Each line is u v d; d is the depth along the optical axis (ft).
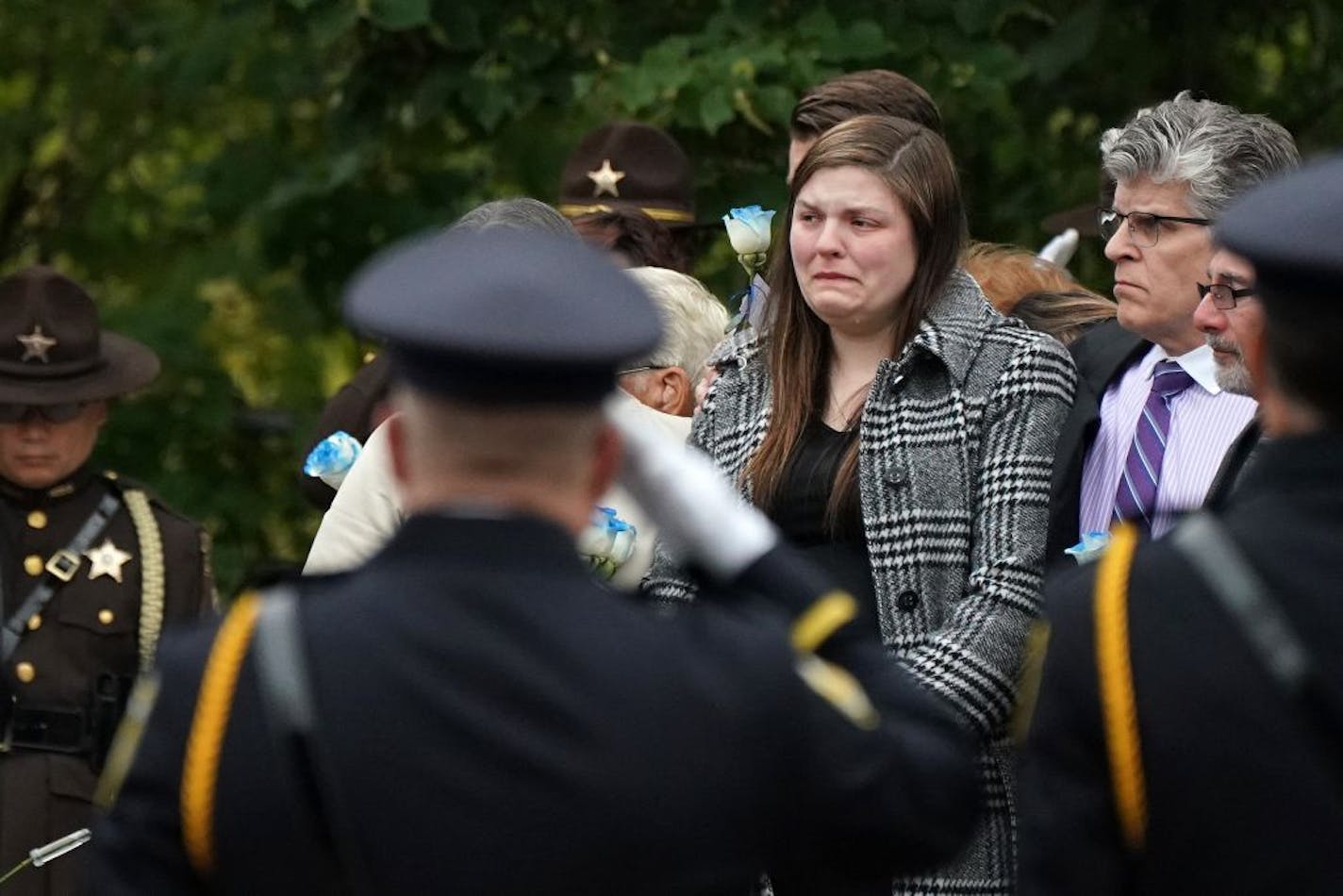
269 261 121.08
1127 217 53.93
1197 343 53.93
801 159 58.65
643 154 82.69
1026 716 35.83
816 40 103.91
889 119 52.85
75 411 76.74
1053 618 33.27
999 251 65.51
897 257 51.49
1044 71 106.01
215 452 130.00
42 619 75.51
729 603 31.53
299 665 29.73
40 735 74.59
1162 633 32.09
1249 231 31.89
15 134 139.95
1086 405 52.24
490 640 29.45
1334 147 112.16
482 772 29.07
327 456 59.11
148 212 140.87
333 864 29.27
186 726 29.91
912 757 30.63
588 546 51.67
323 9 107.76
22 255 143.02
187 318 130.52
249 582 31.76
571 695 29.30
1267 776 31.30
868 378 52.03
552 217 56.18
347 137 114.83
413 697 29.35
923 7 105.29
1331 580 31.40
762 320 54.13
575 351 29.04
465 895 28.89
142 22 130.82
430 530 29.96
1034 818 33.12
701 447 53.62
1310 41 111.65
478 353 28.94
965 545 49.85
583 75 108.47
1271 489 32.19
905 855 30.68
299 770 29.40
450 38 110.52
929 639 48.65
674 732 29.43
